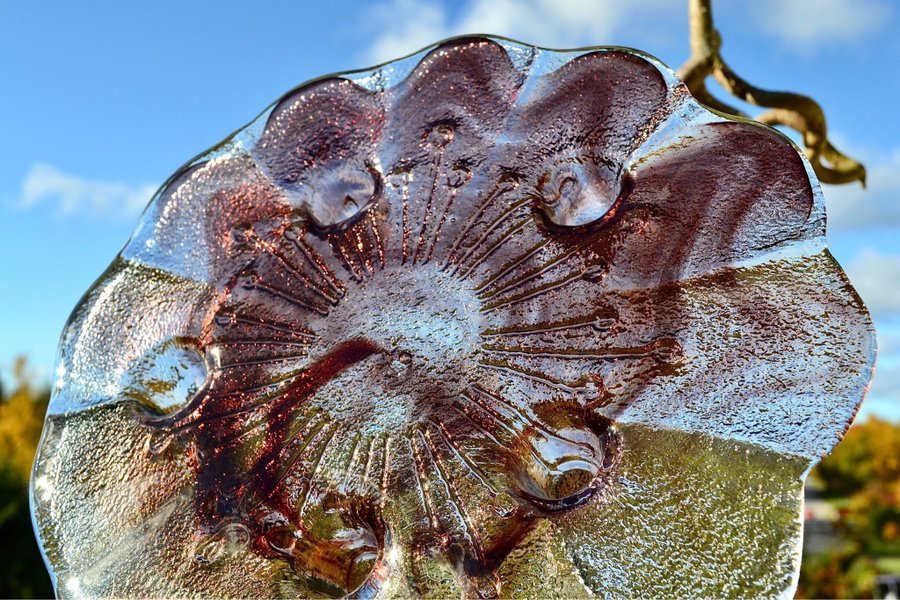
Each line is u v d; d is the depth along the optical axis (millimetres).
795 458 590
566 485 598
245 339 584
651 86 572
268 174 578
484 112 575
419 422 591
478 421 592
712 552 591
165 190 581
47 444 589
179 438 586
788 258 585
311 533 595
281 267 580
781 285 585
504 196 581
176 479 588
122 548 591
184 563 592
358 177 582
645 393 595
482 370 589
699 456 596
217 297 583
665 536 595
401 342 584
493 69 572
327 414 588
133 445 588
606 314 588
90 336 588
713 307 589
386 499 595
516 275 583
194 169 579
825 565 4117
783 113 833
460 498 595
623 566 595
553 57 573
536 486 598
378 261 580
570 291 586
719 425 595
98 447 589
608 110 575
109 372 589
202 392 584
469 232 581
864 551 4344
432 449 593
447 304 583
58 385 588
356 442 591
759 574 587
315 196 582
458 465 594
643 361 592
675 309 589
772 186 578
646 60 569
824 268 583
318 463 591
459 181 579
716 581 590
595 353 591
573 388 593
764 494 591
